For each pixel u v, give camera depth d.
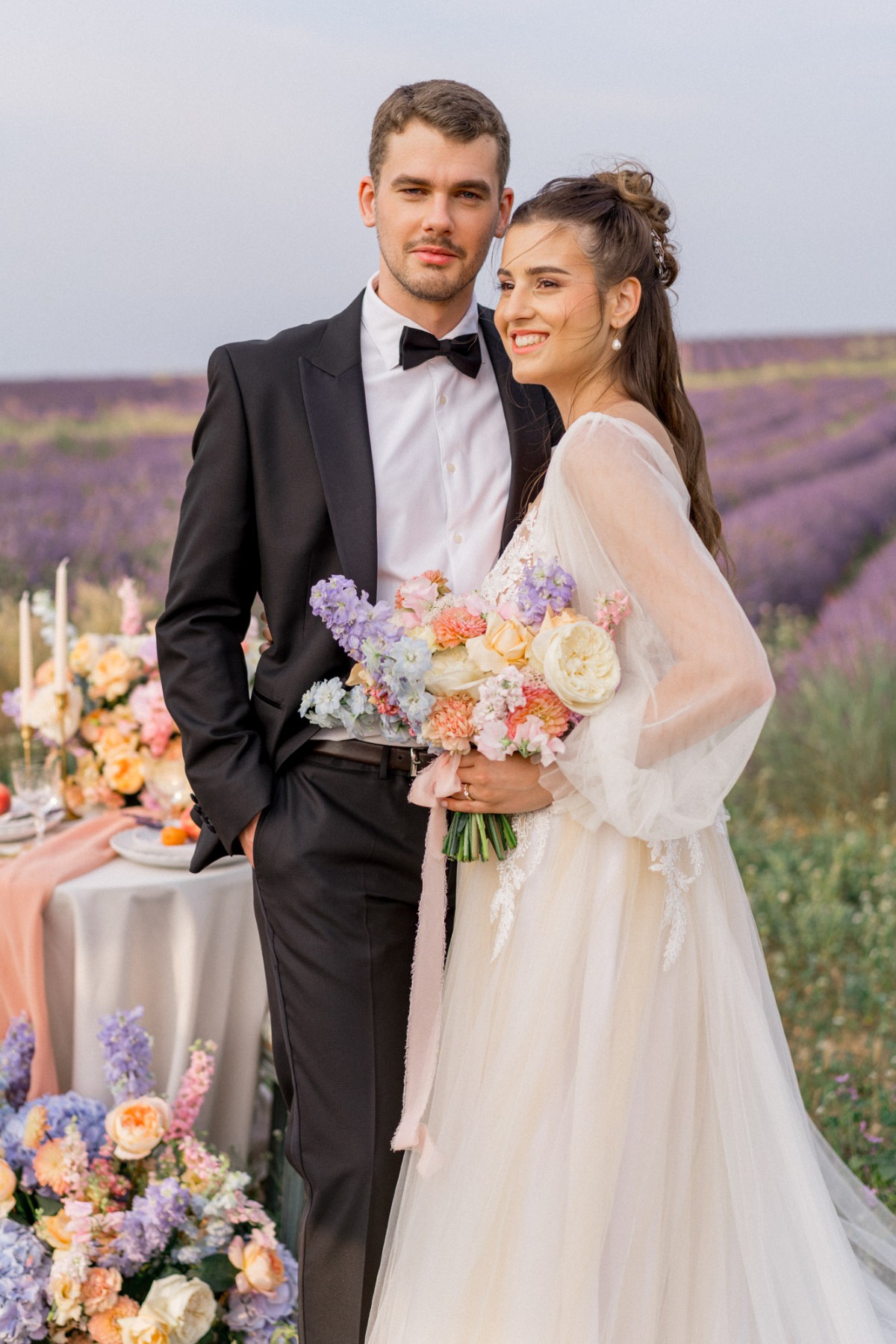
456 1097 2.00
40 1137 2.51
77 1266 2.31
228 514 2.24
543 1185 1.86
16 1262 2.34
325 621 2.05
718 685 1.76
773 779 6.48
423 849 2.22
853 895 5.01
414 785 2.00
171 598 2.27
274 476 2.23
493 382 2.44
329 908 2.16
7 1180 2.45
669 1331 1.92
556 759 1.88
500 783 1.92
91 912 2.67
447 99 2.21
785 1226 1.95
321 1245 2.10
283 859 2.16
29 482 9.11
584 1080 1.86
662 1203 1.91
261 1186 3.01
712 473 8.42
